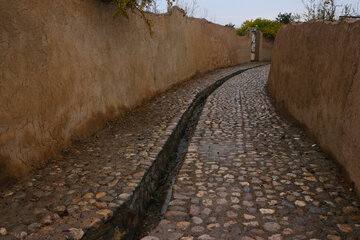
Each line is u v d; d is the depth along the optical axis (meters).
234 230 2.71
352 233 2.59
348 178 3.36
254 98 8.26
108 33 5.00
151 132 4.82
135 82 6.27
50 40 3.48
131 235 2.85
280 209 3.01
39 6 3.28
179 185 3.58
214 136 5.31
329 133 4.00
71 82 3.96
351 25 3.42
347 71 3.44
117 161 3.64
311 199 3.15
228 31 15.71
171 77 8.91
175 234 2.68
